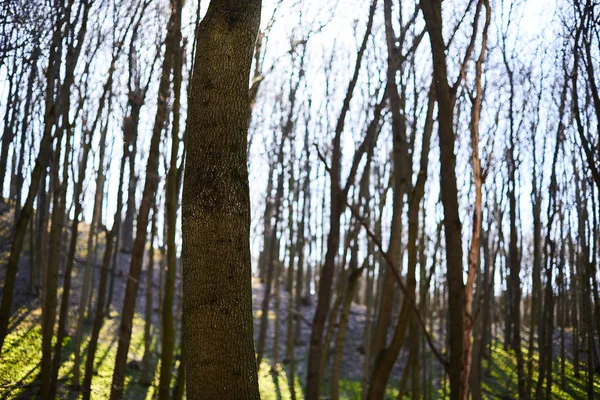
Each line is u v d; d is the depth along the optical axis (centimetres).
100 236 2394
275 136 1616
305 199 1703
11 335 1308
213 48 302
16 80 1041
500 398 1301
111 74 880
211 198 284
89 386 866
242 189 292
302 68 1387
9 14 782
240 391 271
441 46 322
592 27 724
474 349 912
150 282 1355
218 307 275
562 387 1355
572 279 1420
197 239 282
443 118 312
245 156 300
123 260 2222
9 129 1159
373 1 601
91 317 1586
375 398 383
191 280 281
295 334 1850
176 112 670
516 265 1048
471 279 178
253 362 280
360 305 2509
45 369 821
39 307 1495
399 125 468
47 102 821
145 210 724
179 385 620
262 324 1484
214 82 297
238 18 306
